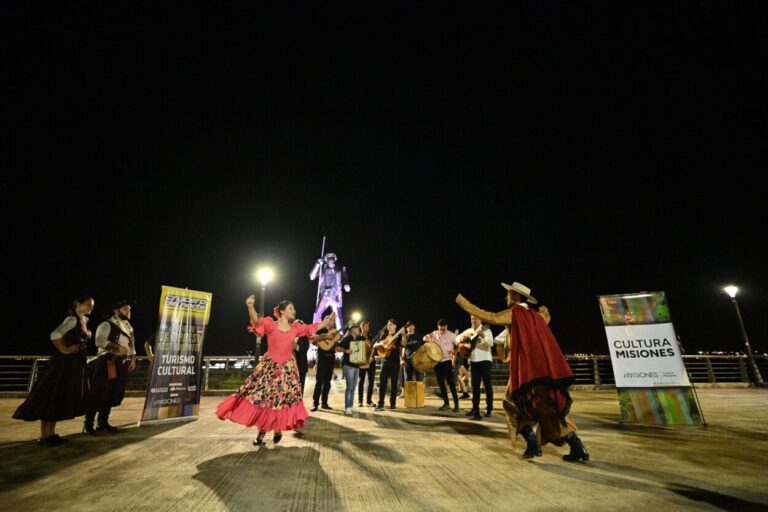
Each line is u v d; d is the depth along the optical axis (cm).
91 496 307
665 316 642
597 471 369
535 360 401
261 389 469
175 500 298
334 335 838
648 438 520
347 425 631
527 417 396
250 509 281
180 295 714
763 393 1235
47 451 456
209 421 683
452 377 809
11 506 287
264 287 1234
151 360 666
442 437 530
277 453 442
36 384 488
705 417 700
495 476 355
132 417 738
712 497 302
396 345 876
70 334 498
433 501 296
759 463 396
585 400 1034
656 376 632
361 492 315
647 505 286
